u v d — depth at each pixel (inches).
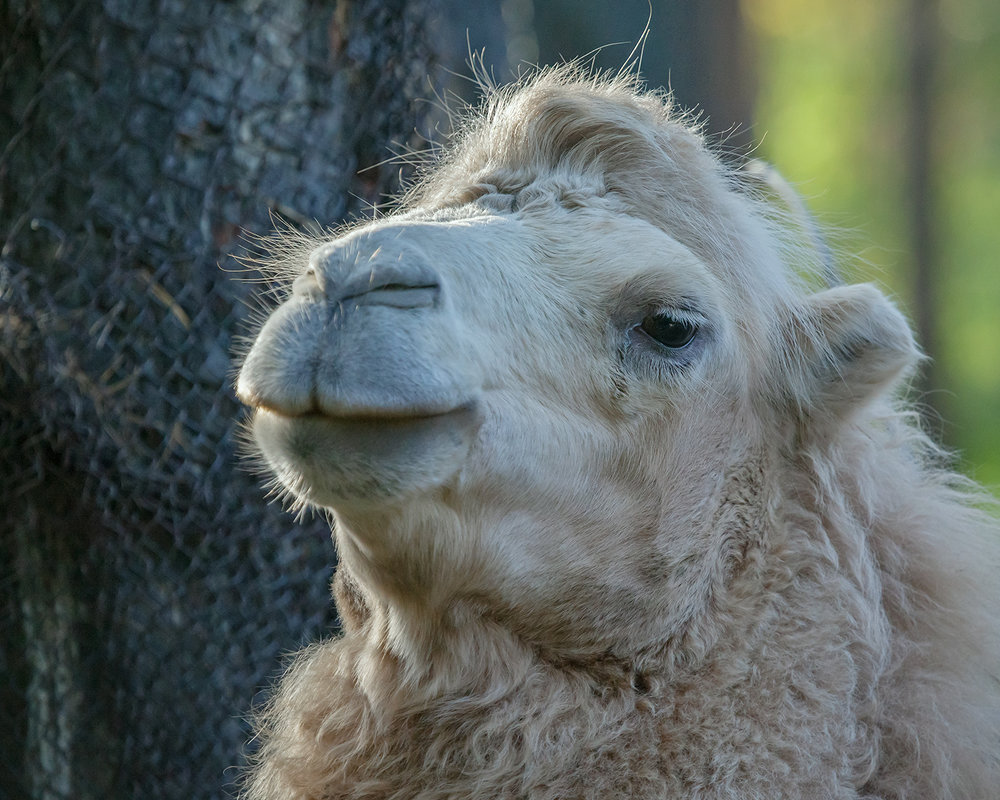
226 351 379.2
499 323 265.0
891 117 1951.3
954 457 404.2
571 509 277.3
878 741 292.8
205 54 384.5
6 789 400.2
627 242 291.7
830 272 378.9
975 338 1849.2
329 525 402.6
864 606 300.5
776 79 2057.1
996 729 306.2
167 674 384.8
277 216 393.4
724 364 305.3
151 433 371.6
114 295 370.6
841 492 319.3
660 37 1003.3
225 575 386.3
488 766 279.3
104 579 379.6
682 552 295.7
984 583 321.4
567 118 313.4
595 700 286.2
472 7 525.0
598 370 281.7
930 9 1838.1
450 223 281.9
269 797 313.0
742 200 349.4
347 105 408.5
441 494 254.1
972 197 2021.4
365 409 221.6
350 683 305.3
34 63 380.8
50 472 373.1
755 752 283.0
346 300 229.9
